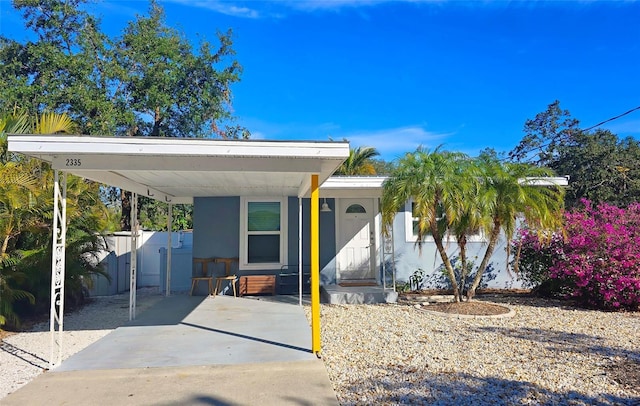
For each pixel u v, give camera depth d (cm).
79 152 467
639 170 1964
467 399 398
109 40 1672
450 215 782
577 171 2073
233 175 674
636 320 760
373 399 402
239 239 1104
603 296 865
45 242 796
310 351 562
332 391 422
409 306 918
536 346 584
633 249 846
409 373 475
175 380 457
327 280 1124
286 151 493
